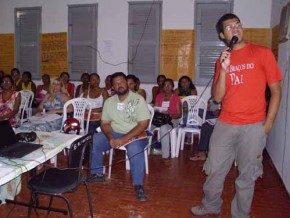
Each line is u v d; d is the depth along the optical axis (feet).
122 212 8.70
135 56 19.77
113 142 10.09
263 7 17.52
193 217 8.41
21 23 21.59
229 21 6.63
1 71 21.04
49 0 20.75
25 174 11.16
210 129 13.29
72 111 13.20
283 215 8.63
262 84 6.75
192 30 18.61
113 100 10.82
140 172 9.78
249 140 6.86
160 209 8.91
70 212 7.12
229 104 6.98
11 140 6.95
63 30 20.80
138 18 19.40
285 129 10.81
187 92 17.37
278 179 11.39
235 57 6.84
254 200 9.58
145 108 10.46
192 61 18.85
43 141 7.59
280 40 12.30
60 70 21.22
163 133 13.61
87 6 20.12
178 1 18.62
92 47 20.40
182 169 12.36
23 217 8.32
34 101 17.81
